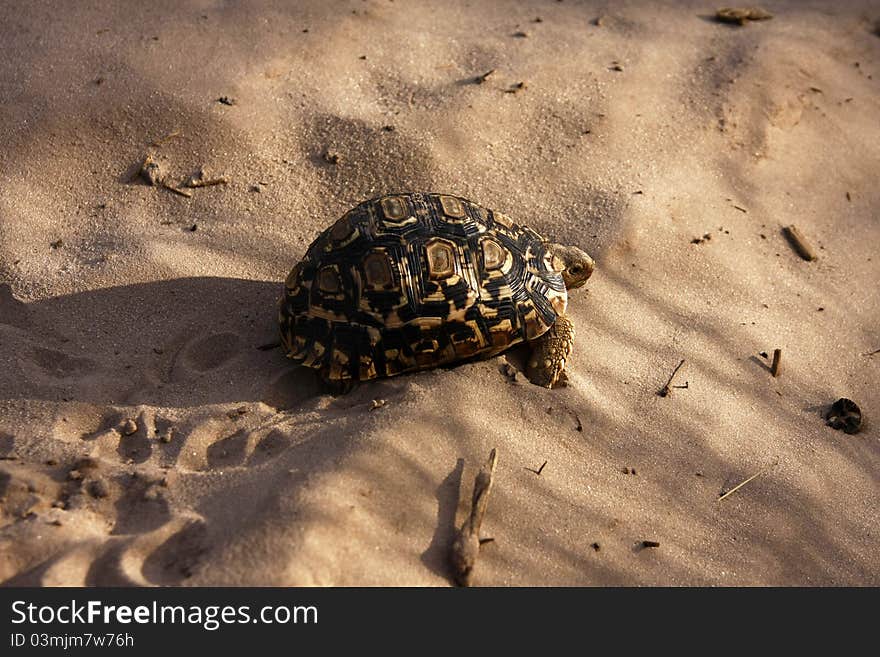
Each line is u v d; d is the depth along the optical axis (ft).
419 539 2.89
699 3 4.95
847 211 4.15
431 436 3.06
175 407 3.16
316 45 4.33
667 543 3.02
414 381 3.18
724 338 3.53
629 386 3.33
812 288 3.81
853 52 4.84
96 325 3.40
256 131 3.99
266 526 2.82
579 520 3.01
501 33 4.55
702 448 3.22
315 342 3.15
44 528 2.82
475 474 3.02
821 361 3.56
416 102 4.15
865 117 4.55
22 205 3.76
